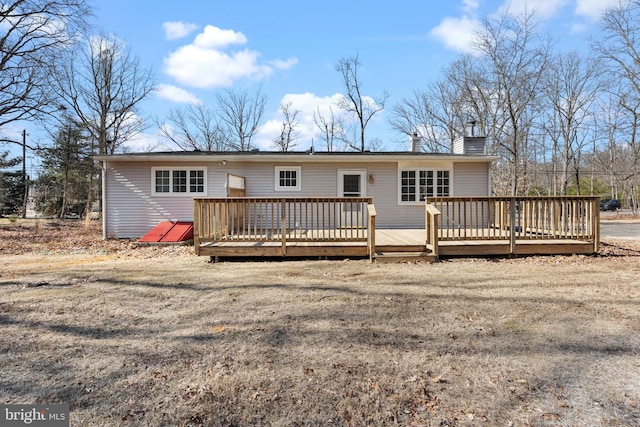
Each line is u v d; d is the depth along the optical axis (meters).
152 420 2.12
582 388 2.46
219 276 5.94
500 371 2.70
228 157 11.05
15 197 26.14
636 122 23.42
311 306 4.26
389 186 11.53
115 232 11.41
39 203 25.81
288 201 7.42
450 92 27.75
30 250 9.49
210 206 7.64
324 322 3.73
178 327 3.61
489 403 2.29
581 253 7.77
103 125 24.33
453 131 28.00
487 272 6.12
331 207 11.45
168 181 11.42
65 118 21.23
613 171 28.69
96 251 9.28
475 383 2.54
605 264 6.80
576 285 5.24
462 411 2.21
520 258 7.45
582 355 2.96
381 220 11.50
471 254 7.56
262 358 2.91
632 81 21.20
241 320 3.80
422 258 7.14
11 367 2.76
